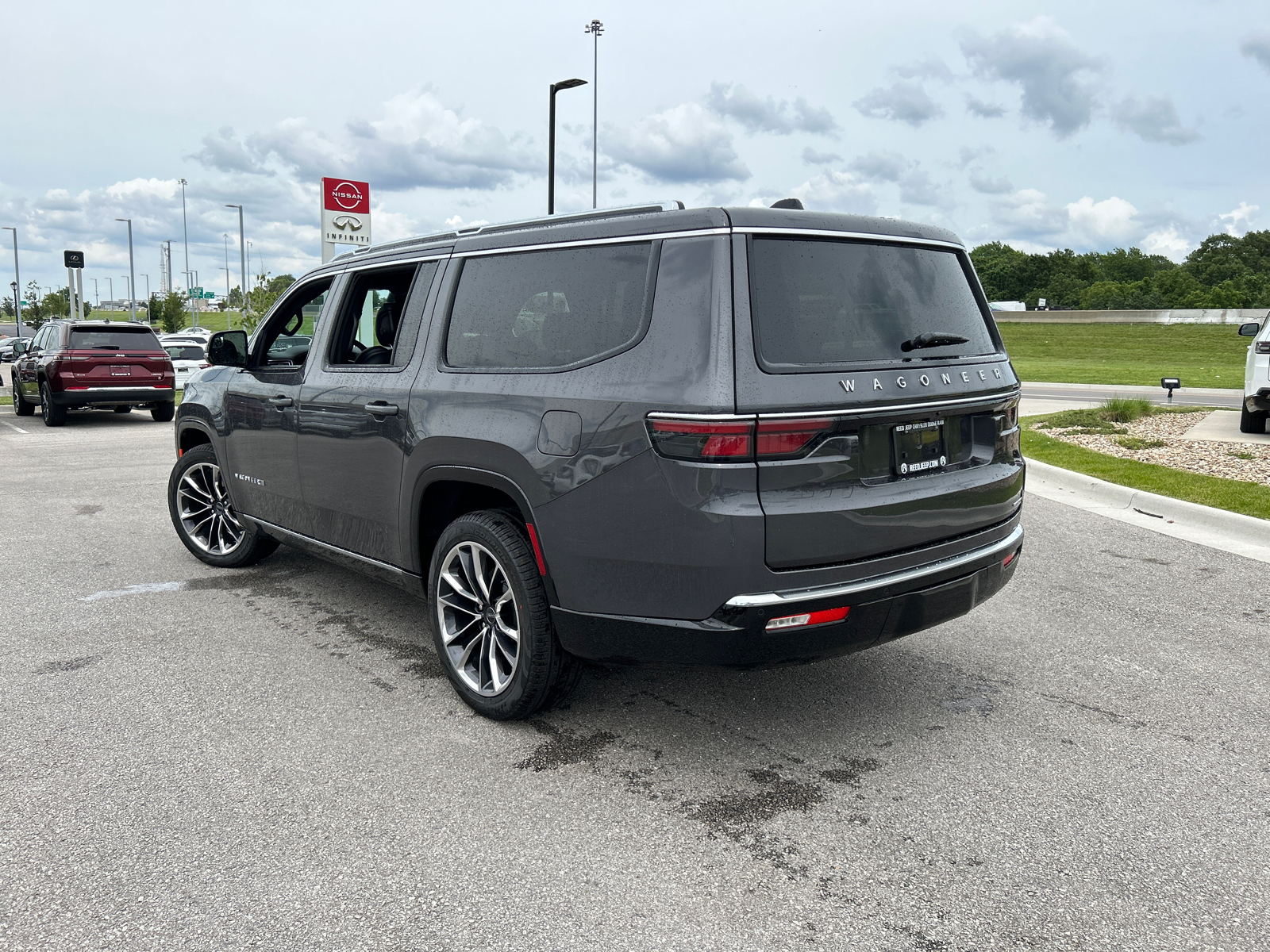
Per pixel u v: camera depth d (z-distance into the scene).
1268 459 9.57
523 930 2.34
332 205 17.75
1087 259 152.75
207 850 2.69
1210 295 118.12
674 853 2.70
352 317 4.43
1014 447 3.75
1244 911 2.44
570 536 3.14
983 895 2.50
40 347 16.62
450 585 3.74
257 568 5.91
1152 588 5.48
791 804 2.99
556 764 3.26
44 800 2.97
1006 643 4.55
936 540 3.25
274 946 2.28
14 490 8.82
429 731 3.53
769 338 2.86
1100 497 8.29
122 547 6.48
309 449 4.50
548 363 3.28
